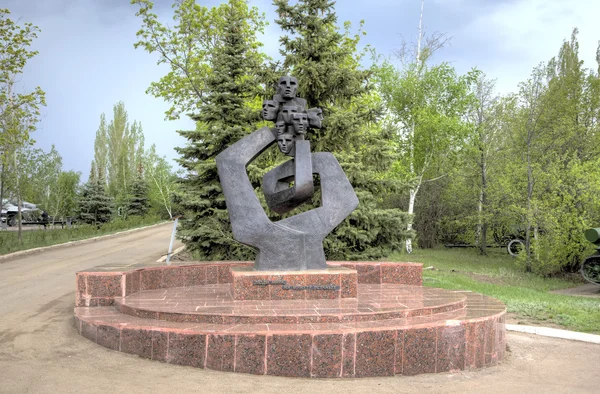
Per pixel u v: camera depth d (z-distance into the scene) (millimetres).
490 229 30625
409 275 10922
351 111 14406
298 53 14172
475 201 29094
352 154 13641
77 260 19469
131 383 5527
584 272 18297
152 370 6004
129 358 6445
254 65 15000
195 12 26766
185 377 5781
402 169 25359
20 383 5469
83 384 5461
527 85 23672
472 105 28438
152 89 28047
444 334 6461
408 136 27734
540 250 20344
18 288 12625
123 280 8672
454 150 28234
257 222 8781
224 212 14961
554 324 9719
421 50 28766
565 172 21281
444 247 33469
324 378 5965
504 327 7480
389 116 27562
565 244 20438
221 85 15891
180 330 6281
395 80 27781
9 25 20406
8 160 24172
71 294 11633
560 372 6594
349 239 14164
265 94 14938
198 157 16172
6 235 27562
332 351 6020
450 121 26000
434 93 27719
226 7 26094
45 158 34094
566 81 25672
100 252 22625
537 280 19297
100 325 7004
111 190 56781
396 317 7113
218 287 10125
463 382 6039
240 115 15789
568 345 8125
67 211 39781
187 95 27922
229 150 9047
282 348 6004
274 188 9570
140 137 60500
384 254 14352
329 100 14609
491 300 8859
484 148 28047
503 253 29516
